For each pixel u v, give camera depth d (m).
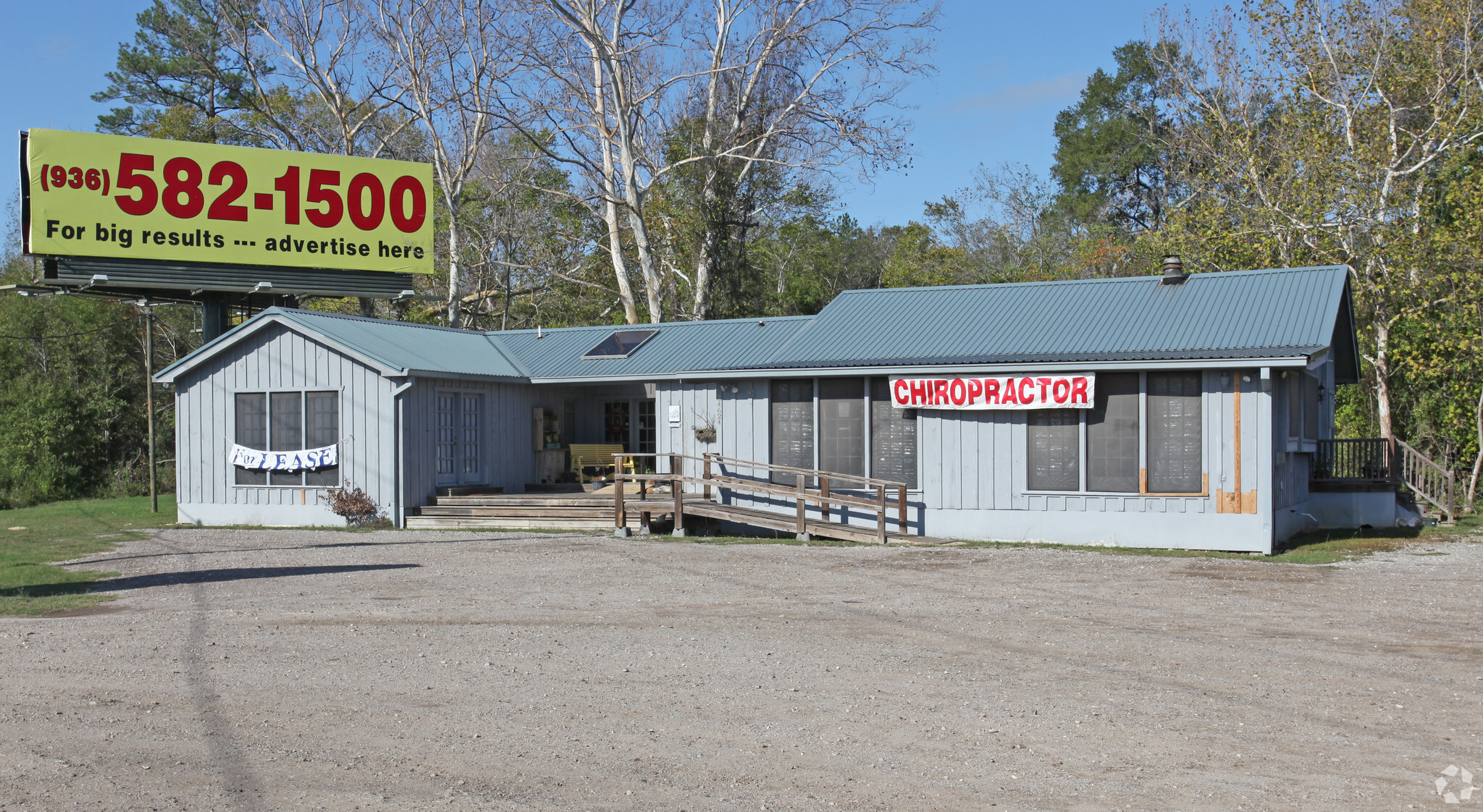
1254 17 28.27
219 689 7.38
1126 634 9.30
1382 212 25.56
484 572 13.51
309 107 40.66
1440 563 14.22
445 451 20.84
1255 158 27.75
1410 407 26.31
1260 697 7.12
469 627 9.69
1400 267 24.05
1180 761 5.82
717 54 33.84
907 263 48.31
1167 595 11.52
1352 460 20.17
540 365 22.88
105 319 36.62
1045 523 17.11
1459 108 25.73
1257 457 15.65
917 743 6.16
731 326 22.33
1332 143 26.33
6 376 35.06
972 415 17.66
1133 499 16.48
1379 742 6.14
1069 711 6.80
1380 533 18.62
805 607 10.80
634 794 5.32
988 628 9.60
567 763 5.80
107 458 36.25
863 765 5.77
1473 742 6.14
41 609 10.65
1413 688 7.37
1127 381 16.58
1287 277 17.52
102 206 23.64
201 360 21.30
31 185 23.03
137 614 10.44
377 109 36.84
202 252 24.58
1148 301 17.95
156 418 37.91
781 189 36.44
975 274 46.69
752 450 19.61
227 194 24.83
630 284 36.19
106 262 23.66
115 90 46.62
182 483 21.67
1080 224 51.16
